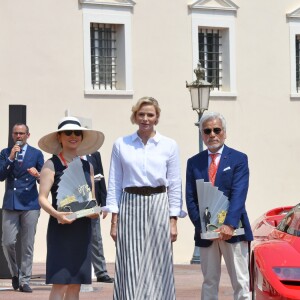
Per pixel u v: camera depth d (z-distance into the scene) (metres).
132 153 9.48
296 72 25.53
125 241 9.47
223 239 9.64
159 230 9.41
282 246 9.28
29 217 13.78
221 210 9.72
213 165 9.84
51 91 21.34
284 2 25.06
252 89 24.59
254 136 24.61
